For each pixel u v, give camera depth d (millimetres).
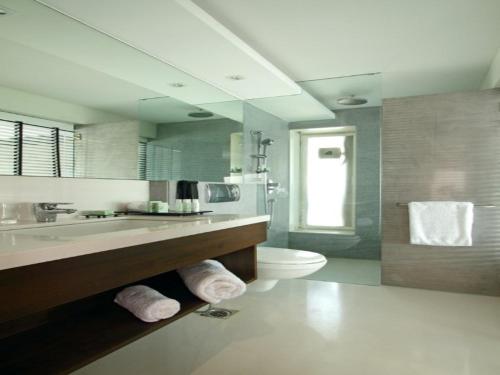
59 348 1327
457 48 2926
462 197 3398
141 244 1333
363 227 3656
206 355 2078
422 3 2240
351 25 2521
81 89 2027
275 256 2768
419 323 2596
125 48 2279
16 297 935
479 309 2908
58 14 1858
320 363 1989
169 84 2686
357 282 3664
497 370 1933
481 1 2215
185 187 2656
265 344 2223
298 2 2223
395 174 3596
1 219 1638
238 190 3602
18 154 1726
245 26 2531
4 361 1233
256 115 3744
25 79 1754
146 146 2521
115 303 1782
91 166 2096
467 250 3389
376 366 1963
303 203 3811
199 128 3051
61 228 1695
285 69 3426
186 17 1928
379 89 3520
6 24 1672
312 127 3730
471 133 3367
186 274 1871
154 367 1938
